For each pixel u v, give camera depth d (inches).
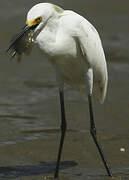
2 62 807.1
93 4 1125.1
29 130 519.8
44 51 389.4
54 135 504.7
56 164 417.4
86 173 410.3
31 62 816.3
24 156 448.5
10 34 926.4
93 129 414.0
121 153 454.9
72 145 475.8
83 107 602.2
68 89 685.3
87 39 402.6
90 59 409.1
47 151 461.4
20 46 385.1
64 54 397.4
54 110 592.1
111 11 1091.9
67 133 509.7
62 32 393.7
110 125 532.7
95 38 412.8
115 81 714.2
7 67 783.7
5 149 463.5
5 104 613.0
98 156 449.7
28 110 591.2
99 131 514.0
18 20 1002.7
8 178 399.9
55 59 401.1
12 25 975.0
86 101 628.7
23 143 479.8
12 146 471.5
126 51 859.4
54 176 400.2
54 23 387.2
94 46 409.4
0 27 961.5
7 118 559.2
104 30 979.3
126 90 672.4
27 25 378.0
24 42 382.6
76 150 463.5
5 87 685.3
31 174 409.1
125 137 495.8
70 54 401.1
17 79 724.0
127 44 897.5
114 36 943.0
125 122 542.0
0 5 1083.9
